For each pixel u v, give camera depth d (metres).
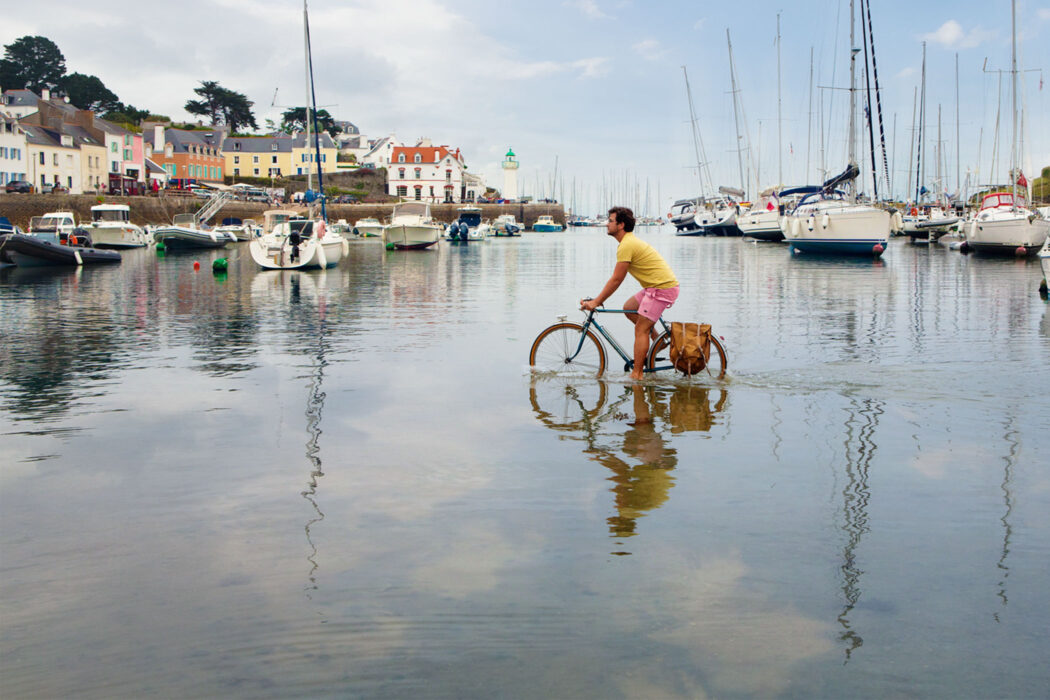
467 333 13.42
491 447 6.32
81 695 3.00
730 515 4.78
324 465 5.87
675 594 3.76
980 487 5.28
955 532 4.51
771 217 60.75
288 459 6.03
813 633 3.41
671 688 3.02
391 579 3.92
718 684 3.05
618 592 3.78
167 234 50.69
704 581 3.89
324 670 3.15
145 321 15.21
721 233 84.00
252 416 7.45
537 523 4.66
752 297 19.73
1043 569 4.03
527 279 27.44
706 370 9.32
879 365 9.93
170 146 119.94
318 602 3.70
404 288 23.42
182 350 11.60
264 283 25.47
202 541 4.43
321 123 153.75
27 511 4.92
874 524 4.63
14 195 69.69
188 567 4.09
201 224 61.22
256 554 4.24
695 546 4.31
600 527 4.59
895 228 41.97
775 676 3.10
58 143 88.12
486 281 26.38
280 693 3.01
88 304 18.61
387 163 143.88
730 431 6.77
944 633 3.42
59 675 3.13
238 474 5.66
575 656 3.24
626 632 3.42
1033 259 36.97
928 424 6.96
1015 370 9.54
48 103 91.69
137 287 23.83
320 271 31.94
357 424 7.12
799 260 38.72
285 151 133.12
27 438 6.68
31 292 21.97
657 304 8.80
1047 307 16.92
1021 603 3.67
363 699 2.97
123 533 4.55
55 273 30.55
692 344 8.91
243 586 3.87
